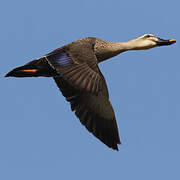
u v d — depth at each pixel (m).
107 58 14.04
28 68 12.93
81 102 14.25
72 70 11.36
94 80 11.14
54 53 12.02
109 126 14.25
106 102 14.14
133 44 14.43
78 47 12.37
